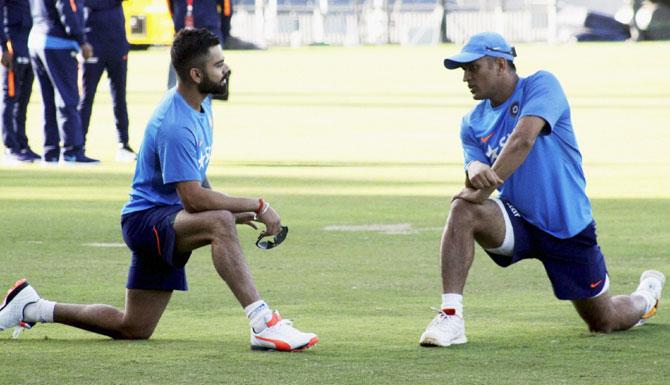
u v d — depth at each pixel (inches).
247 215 977.5
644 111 3474.4
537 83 1010.7
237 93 4234.7
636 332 1043.9
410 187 2044.8
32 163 2362.2
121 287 1251.2
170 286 1005.2
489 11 7470.5
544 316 1110.4
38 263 1389.0
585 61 5442.9
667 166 2320.4
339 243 1524.4
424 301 1182.9
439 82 4687.5
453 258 991.0
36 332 1048.2
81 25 2246.6
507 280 1289.4
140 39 5944.9
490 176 976.3
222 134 2984.7
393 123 3230.8
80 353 959.6
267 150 2640.3
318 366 914.1
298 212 1772.9
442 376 883.4
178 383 862.5
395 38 7618.1
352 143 2778.1
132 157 2410.2
